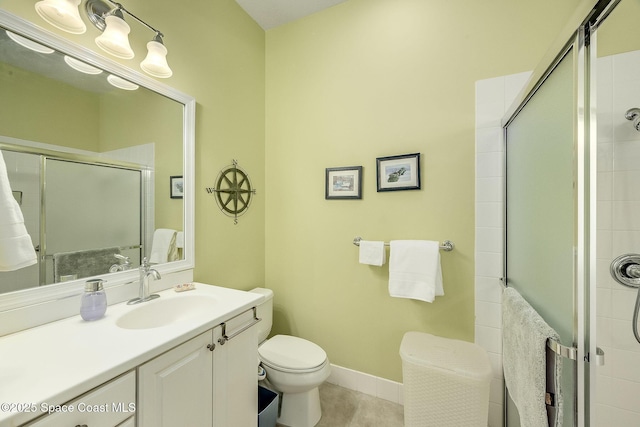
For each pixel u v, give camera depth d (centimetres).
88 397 63
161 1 133
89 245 109
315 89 194
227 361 105
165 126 136
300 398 146
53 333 85
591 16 71
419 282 150
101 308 98
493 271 146
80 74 107
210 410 98
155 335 84
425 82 161
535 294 107
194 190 149
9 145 89
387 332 172
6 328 84
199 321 94
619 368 121
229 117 176
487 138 147
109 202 116
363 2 179
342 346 185
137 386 74
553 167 91
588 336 75
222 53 171
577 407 75
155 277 120
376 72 175
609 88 120
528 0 140
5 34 88
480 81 149
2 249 81
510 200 138
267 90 212
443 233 157
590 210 75
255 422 122
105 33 100
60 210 101
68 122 103
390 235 170
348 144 183
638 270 116
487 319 148
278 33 208
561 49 83
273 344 162
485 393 121
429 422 130
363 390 177
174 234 141
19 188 91
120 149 119
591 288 74
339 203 186
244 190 188
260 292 185
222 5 171
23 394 56
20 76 91
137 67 124
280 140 206
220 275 169
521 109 121
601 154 122
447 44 156
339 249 186
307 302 197
